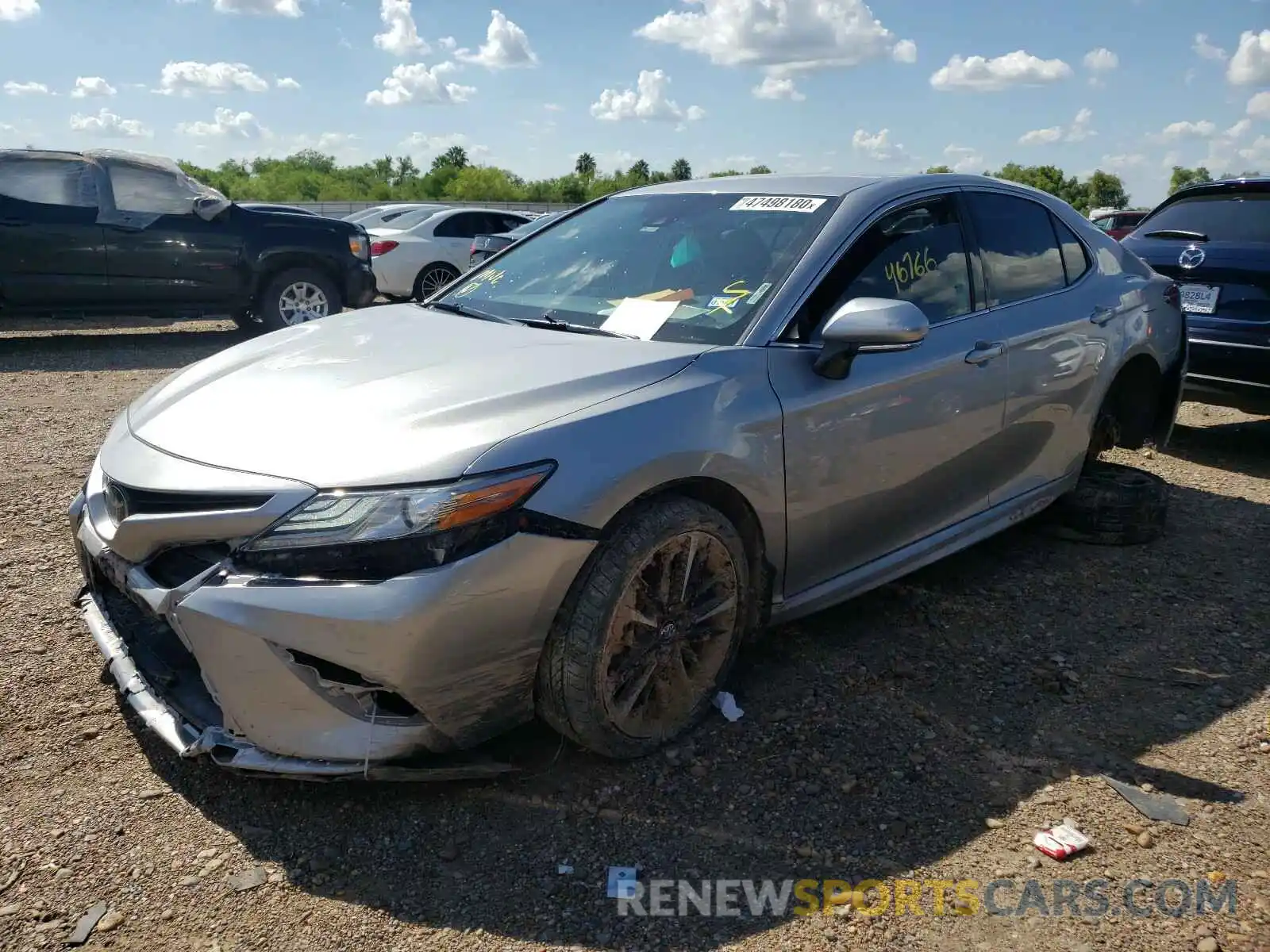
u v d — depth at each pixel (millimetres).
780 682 3150
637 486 2455
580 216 3973
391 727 2277
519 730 2797
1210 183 6266
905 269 3373
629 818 2461
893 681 3189
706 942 2080
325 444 2354
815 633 3516
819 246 3154
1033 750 2824
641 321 3080
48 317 8953
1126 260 4598
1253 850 2406
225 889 2172
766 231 3305
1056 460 4094
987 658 3371
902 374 3191
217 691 2271
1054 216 4207
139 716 2453
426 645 2193
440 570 2189
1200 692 3195
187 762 2602
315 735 2246
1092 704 3102
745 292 3076
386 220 15281
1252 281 5781
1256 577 4188
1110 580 4105
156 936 2037
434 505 2199
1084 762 2771
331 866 2256
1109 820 2512
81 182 8906
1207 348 5906
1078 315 4039
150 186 9250
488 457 2279
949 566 4215
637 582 2521
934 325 3400
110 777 2535
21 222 8562
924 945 2086
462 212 14305
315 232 9914
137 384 7664
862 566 3316
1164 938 2113
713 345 2887
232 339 10562
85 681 2982
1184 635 3607
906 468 3283
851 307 2840
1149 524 4465
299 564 2197
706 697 2838
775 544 2902
